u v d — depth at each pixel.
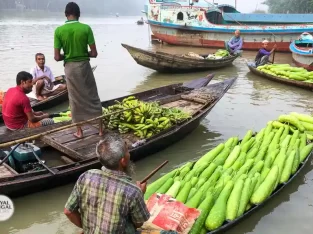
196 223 4.12
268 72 13.52
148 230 3.70
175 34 23.53
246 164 5.56
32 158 5.39
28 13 79.25
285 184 5.28
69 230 4.82
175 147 7.25
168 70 14.34
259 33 21.06
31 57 17.00
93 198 2.73
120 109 6.70
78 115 6.12
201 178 5.09
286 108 9.97
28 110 6.13
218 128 8.34
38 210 5.15
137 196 2.72
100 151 2.75
